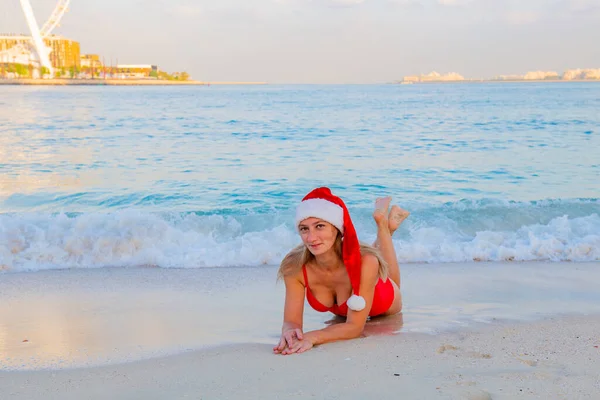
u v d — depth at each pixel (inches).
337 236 126.3
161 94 2583.7
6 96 2057.1
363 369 106.5
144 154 551.2
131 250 223.0
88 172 450.3
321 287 132.7
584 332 130.8
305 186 396.2
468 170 456.1
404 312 149.9
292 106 1478.8
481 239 236.5
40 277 193.0
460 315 146.9
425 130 786.8
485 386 97.1
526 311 150.9
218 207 329.7
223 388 98.8
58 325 141.9
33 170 457.7
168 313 151.8
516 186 392.5
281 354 116.7
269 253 216.8
